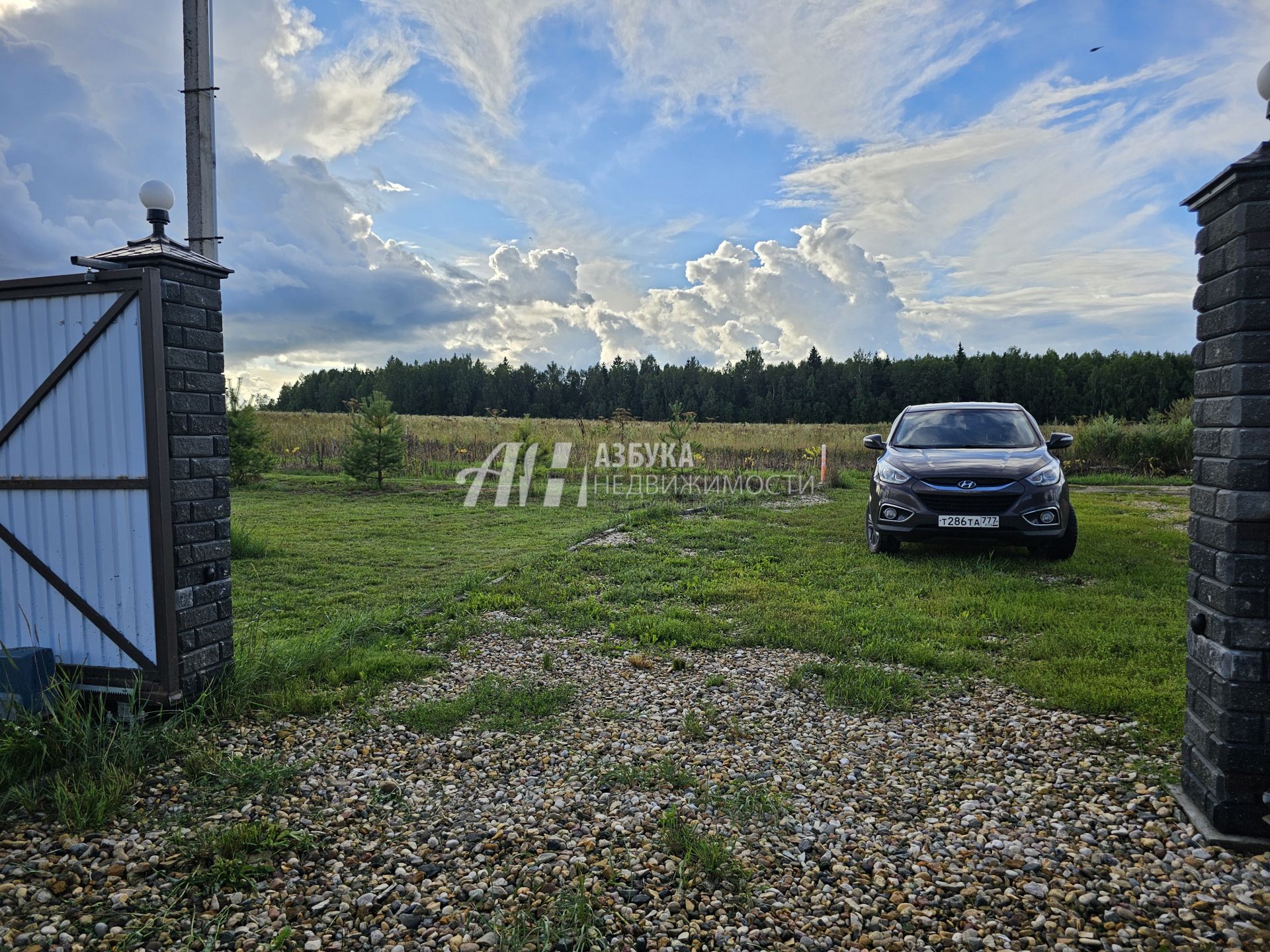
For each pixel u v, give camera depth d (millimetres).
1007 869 2504
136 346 3564
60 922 2230
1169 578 6824
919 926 2230
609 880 2438
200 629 3803
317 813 2887
